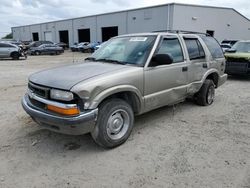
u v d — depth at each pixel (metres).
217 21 35.81
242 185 2.88
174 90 4.72
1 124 4.75
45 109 3.46
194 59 5.24
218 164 3.32
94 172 3.16
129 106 3.88
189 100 6.48
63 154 3.62
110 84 3.51
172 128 4.57
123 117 3.87
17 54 21.88
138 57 4.21
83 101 3.26
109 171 3.18
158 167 3.26
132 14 36.75
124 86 3.70
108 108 3.57
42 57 25.80
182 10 31.53
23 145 3.89
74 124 3.21
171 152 3.65
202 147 3.81
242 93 7.62
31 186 2.88
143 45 4.38
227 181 2.95
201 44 5.56
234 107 5.99
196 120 5.01
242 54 9.76
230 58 9.90
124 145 3.88
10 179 3.01
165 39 4.56
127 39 4.76
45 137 4.17
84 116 3.24
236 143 3.96
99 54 4.81
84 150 3.73
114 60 4.38
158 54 4.11
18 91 7.68
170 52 4.64
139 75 3.94
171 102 4.78
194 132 4.39
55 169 3.23
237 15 38.44
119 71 3.76
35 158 3.50
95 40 45.19
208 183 2.92
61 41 54.50
